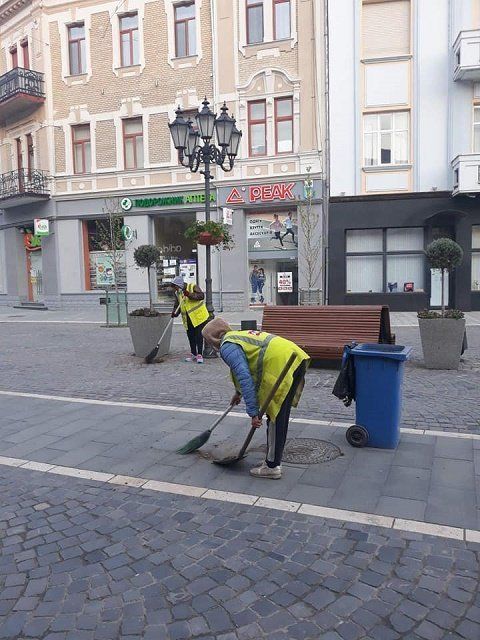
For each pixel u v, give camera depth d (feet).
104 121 71.56
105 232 70.44
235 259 65.31
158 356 33.78
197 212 67.72
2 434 19.03
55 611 9.11
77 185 73.67
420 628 8.46
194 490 13.82
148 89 68.85
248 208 64.75
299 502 12.95
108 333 48.39
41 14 73.41
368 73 59.82
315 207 61.57
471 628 8.44
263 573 10.05
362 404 16.34
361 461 15.35
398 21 59.00
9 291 85.71
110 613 9.03
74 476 15.02
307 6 60.59
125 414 21.01
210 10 64.90
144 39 68.59
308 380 25.94
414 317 54.60
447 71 57.77
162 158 68.74
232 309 65.92
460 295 58.75
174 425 19.34
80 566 10.50
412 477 14.19
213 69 64.95
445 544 10.90
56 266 75.82
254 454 16.24
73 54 73.36
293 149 62.59
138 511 12.79
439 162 58.65
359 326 28.07
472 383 24.50
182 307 31.83
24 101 73.77
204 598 9.36
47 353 37.58
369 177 60.49
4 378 29.04
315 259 61.72
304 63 61.16
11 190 77.71
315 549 10.84
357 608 8.98
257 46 62.80
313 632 8.43
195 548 11.03
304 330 28.96
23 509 13.09
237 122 64.18
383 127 60.13
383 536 11.28
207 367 30.35
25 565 10.60
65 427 19.60
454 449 16.15
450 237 59.82
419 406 20.88
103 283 74.23
